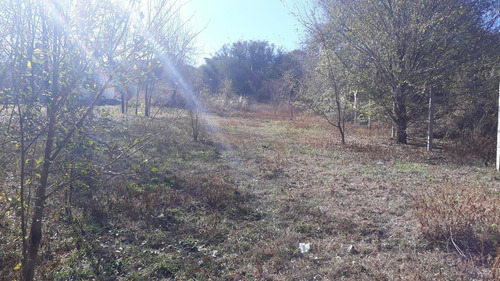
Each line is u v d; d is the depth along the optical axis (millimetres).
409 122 13664
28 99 2844
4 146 3002
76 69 3068
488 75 12312
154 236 4750
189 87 14523
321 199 6176
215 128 15688
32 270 3221
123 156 3660
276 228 4965
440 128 13906
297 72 25562
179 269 3916
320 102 13258
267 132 15898
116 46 3221
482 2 11969
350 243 4477
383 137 14828
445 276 3535
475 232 4367
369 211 5531
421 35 11227
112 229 4988
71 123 3131
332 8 12547
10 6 2842
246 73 40312
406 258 3986
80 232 4816
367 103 13023
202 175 7715
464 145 10953
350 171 8219
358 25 11938
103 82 3258
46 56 3000
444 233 4285
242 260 4086
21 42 2854
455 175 7777
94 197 5996
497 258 3500
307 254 4176
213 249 4387
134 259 4148
